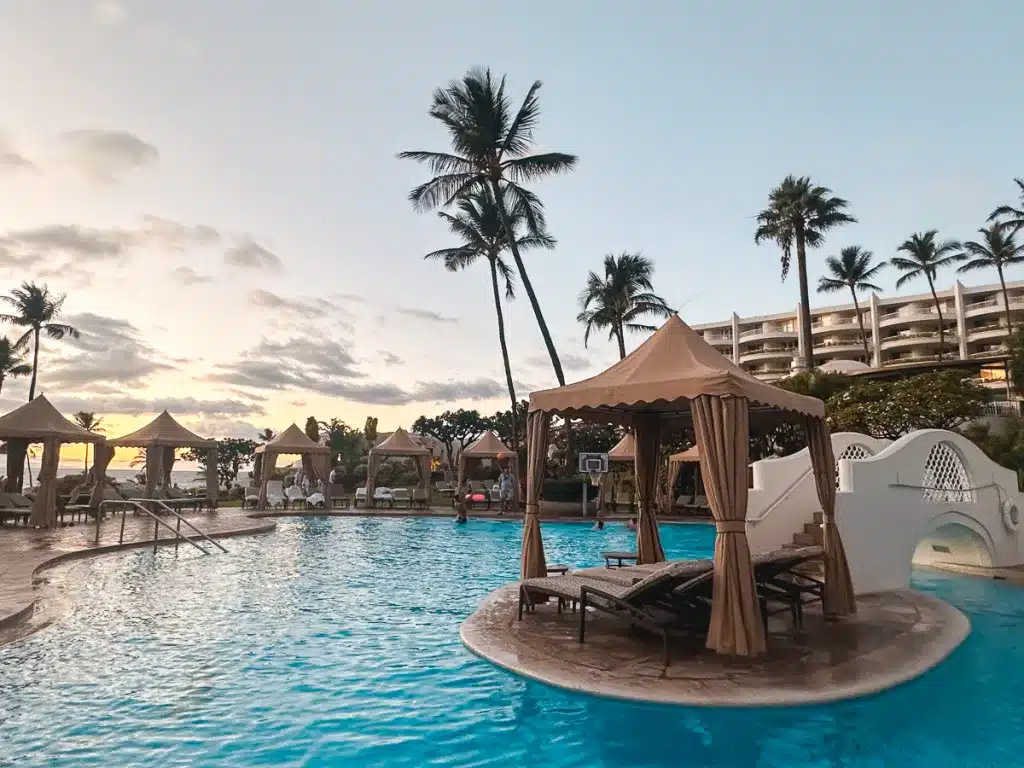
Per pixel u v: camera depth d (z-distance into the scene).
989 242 52.84
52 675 5.79
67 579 10.41
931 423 20.39
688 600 7.07
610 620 7.67
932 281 57.25
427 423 56.41
